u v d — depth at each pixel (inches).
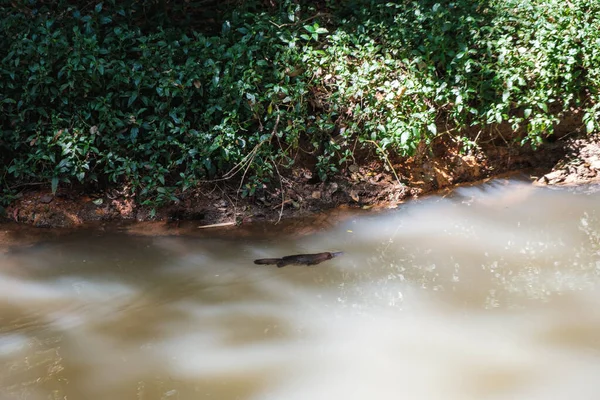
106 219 235.9
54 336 170.7
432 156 264.2
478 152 273.7
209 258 212.7
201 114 245.3
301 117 247.6
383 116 256.5
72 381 152.4
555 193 260.1
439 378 152.6
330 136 254.1
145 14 274.7
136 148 238.7
